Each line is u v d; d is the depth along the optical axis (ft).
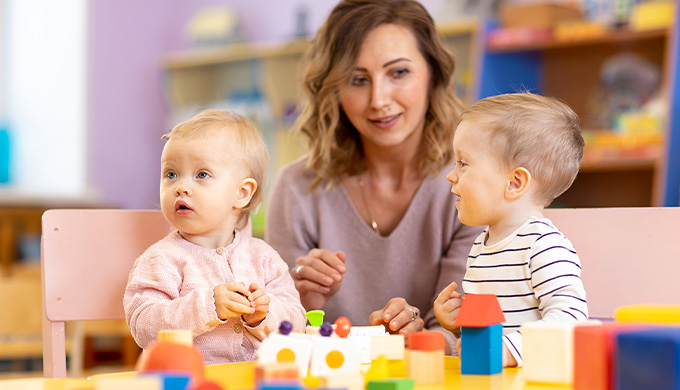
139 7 15.38
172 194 3.87
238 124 4.08
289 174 5.32
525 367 2.49
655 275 3.87
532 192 3.47
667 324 2.31
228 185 3.92
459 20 10.98
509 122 3.40
